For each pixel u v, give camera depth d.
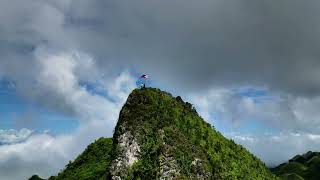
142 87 158.00
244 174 155.25
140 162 134.25
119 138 141.50
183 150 138.25
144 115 145.38
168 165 131.50
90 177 167.62
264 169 177.12
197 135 152.25
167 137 139.25
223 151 157.88
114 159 138.88
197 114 168.38
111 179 135.75
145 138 138.50
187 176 132.25
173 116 150.88
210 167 141.75
